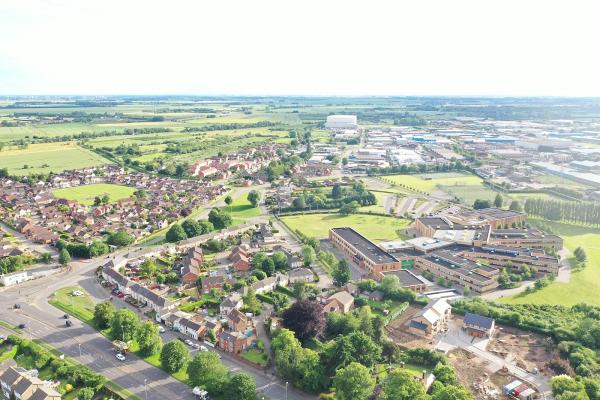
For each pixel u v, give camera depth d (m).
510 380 189.88
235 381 170.25
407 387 164.00
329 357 190.25
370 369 189.00
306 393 181.25
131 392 178.00
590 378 184.75
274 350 199.25
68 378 181.25
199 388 178.25
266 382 187.00
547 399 178.12
